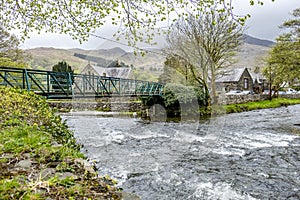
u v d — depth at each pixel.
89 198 1.53
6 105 4.18
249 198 4.30
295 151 7.36
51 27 4.56
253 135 9.73
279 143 8.41
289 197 4.37
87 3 4.03
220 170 5.42
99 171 3.70
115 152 3.41
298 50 17.23
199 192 4.36
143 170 3.02
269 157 6.71
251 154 6.96
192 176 4.81
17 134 2.86
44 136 2.93
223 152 7.05
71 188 1.58
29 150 2.36
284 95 30.05
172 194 4.11
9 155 2.20
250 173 5.44
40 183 1.57
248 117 14.80
